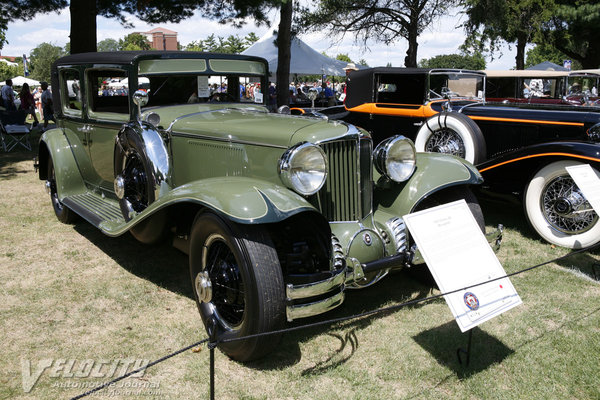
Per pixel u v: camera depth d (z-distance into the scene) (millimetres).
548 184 4461
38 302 3324
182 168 3729
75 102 4711
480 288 2600
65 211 4969
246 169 3182
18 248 4359
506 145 5555
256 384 2486
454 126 5336
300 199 2611
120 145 3760
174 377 2541
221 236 2572
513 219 5367
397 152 3215
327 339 2926
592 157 4070
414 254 2959
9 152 9609
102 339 2881
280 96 11719
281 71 11609
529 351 2773
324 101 10977
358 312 3268
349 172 3027
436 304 3385
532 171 4758
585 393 2414
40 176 5363
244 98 4613
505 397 2383
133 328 3012
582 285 3670
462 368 2609
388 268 2922
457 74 6719
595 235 4141
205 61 4227
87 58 4309
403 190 3307
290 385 2477
